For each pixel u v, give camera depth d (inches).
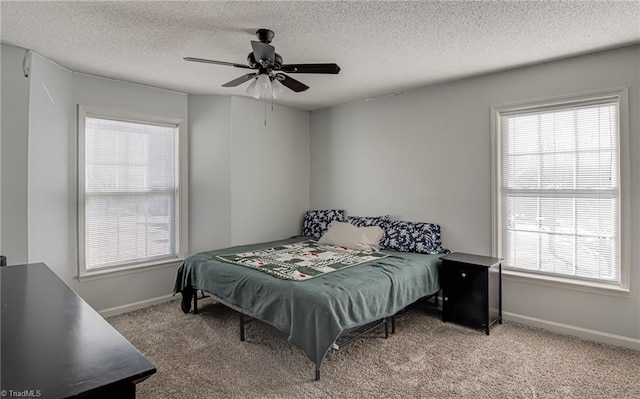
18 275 66.0
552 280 117.4
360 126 175.2
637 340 103.6
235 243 165.5
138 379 31.0
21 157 107.3
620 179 106.2
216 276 118.0
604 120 111.1
